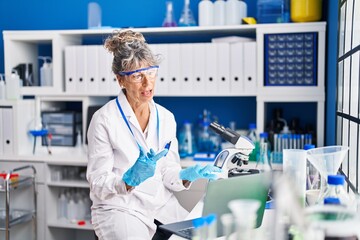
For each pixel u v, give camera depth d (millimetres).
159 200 1976
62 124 3182
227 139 1768
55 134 3199
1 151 3018
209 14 2854
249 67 2762
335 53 2307
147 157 1658
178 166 2072
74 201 3043
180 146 2973
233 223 1089
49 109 3234
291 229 946
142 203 1924
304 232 836
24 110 3047
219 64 2812
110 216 1844
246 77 2771
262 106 2764
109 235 1817
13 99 3018
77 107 3422
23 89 3113
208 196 1235
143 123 2018
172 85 2893
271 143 2793
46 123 3191
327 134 2617
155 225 1921
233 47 2777
